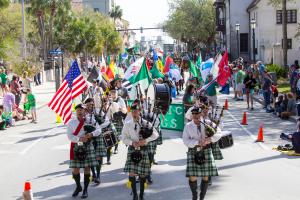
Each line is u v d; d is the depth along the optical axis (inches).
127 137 371.6
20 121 936.9
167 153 577.9
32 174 494.6
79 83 591.8
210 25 3235.7
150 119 446.3
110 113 521.7
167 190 419.2
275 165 513.0
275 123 827.4
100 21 3612.2
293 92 1051.3
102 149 442.9
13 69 1811.0
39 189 432.8
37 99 1357.0
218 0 2933.1
